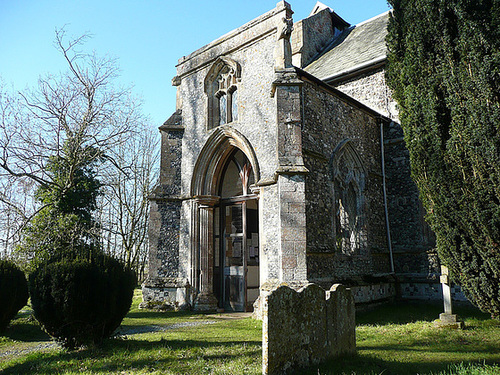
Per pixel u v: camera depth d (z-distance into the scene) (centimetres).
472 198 725
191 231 1236
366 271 1179
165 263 1256
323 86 1130
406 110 905
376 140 1377
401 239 1319
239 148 1175
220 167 1268
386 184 1381
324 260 1016
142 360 566
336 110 1188
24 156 1247
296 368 495
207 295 1191
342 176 1188
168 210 1286
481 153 707
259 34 1155
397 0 1012
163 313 1152
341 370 501
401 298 1269
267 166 1067
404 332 802
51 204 1280
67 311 620
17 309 881
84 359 578
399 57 991
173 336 766
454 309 1109
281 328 485
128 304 688
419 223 1288
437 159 785
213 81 1303
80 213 1525
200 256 1220
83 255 666
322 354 540
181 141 1344
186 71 1378
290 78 1023
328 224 1053
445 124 802
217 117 1286
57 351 652
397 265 1317
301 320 517
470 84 732
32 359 609
